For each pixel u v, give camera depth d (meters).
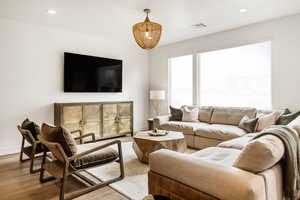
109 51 5.25
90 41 4.88
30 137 2.81
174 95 5.70
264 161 1.33
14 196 2.21
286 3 3.14
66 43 4.49
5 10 3.34
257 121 3.50
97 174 2.77
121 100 5.54
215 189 1.33
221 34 4.58
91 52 4.90
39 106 4.13
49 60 4.26
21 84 3.91
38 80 4.11
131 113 5.29
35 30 4.07
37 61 4.10
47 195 2.23
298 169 1.66
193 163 1.50
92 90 4.86
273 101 3.85
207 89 4.99
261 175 1.33
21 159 3.31
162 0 3.00
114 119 4.92
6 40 3.74
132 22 3.94
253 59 4.18
